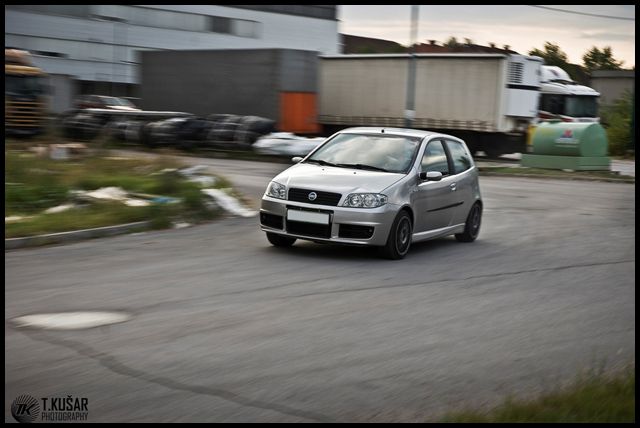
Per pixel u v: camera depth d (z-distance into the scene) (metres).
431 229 11.22
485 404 4.92
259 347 5.99
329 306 7.49
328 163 11.06
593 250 12.12
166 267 9.13
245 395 4.91
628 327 7.30
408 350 6.13
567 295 8.66
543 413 4.38
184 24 63.84
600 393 4.79
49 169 15.37
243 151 32.22
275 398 4.89
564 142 30.17
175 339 6.10
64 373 5.19
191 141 33.00
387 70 35.25
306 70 34.66
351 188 10.12
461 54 33.62
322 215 10.06
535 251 11.79
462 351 6.19
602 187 24.97
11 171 14.50
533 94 33.91
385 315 7.25
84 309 6.95
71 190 13.95
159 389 4.95
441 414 4.70
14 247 10.17
